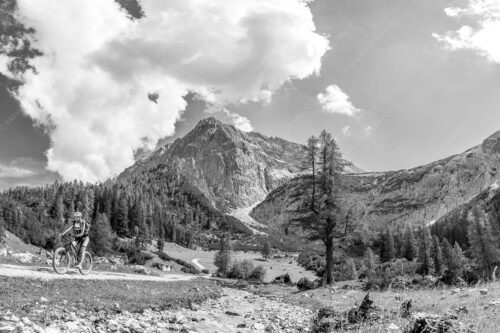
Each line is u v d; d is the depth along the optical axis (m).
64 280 14.96
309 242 38.88
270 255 164.88
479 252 71.31
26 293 11.40
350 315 10.79
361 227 37.97
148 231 184.75
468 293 16.08
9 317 7.95
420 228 181.38
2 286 11.50
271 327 12.59
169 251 189.25
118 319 10.51
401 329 8.16
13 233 121.56
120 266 38.22
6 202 131.50
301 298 24.72
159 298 16.14
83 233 17.50
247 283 41.47
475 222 75.50
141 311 12.71
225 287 35.72
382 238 133.25
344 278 44.41
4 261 23.67
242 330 12.04
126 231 189.12
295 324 13.43
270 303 22.06
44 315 8.98
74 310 10.55
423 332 7.27
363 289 26.75
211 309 16.81
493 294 14.72
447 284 21.94
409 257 133.00
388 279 25.62
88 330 8.53
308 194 38.12
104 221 111.56
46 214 195.50
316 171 38.34
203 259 173.75
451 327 7.18
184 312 14.59
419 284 23.27
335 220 35.91
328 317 11.59
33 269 19.00
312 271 83.88
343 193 37.53
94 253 106.12
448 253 79.88
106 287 16.02
